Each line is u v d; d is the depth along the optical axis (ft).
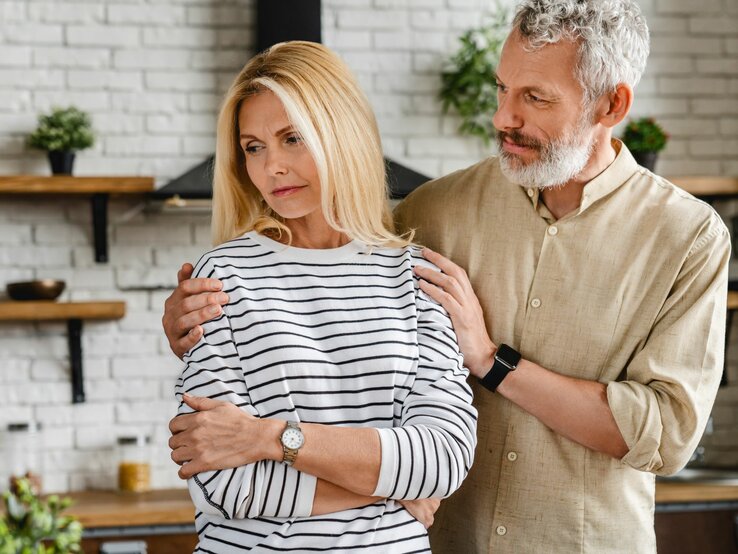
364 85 14.40
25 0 13.82
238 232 5.88
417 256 5.99
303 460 4.99
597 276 6.22
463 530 6.40
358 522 5.11
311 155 5.56
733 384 14.76
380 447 5.05
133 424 13.94
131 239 14.01
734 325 14.83
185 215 14.11
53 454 13.75
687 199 6.35
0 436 13.21
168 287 14.06
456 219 6.54
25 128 13.76
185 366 5.50
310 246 5.80
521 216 6.38
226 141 5.82
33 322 13.80
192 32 14.14
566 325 6.23
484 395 6.30
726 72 15.12
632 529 6.34
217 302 5.38
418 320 5.66
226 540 5.14
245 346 5.28
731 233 14.66
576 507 6.17
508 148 6.03
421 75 14.51
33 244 13.79
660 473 6.19
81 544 11.99
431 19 14.55
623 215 6.29
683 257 6.16
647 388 6.05
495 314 6.33
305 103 5.50
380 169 5.91
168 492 13.50
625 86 6.06
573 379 6.08
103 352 13.92
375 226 5.86
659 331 6.17
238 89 5.65
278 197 5.59
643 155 13.82
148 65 14.05
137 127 14.02
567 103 5.87
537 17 5.83
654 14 15.02
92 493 13.48
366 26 14.42
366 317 5.48
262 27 13.55
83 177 12.94
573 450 6.17
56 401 13.80
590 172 6.27
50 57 13.85
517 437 6.21
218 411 5.08
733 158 15.14
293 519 5.08
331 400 5.26
